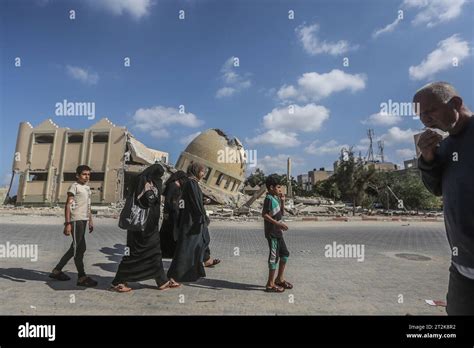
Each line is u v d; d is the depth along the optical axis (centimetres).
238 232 1631
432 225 2227
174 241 741
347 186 3631
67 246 1084
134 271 594
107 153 6000
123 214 587
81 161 6050
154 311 497
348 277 727
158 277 613
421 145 246
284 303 542
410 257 981
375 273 768
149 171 617
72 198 626
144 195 598
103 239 1262
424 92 236
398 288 639
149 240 604
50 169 6066
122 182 5900
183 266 634
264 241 1297
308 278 716
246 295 585
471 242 225
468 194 222
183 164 5222
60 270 662
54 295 566
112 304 525
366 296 585
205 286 644
